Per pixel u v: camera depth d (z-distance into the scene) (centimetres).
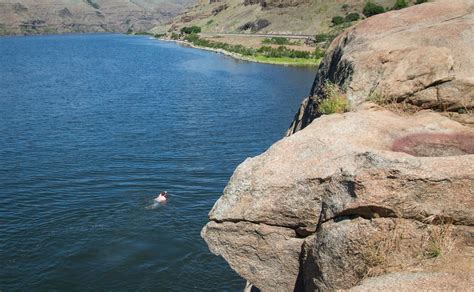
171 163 2923
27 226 2027
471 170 785
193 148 3275
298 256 950
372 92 1309
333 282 826
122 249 1834
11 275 1659
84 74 7912
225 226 979
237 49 12269
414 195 794
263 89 5978
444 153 992
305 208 916
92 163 2908
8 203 2275
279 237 954
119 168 2816
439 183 786
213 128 3862
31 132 3728
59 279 1642
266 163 974
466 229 779
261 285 998
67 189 2469
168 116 4334
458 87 1241
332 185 860
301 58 10188
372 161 823
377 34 1599
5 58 11881
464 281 698
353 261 810
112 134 3659
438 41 1427
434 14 1659
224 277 1667
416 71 1297
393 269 776
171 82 6712
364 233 804
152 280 1645
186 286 1617
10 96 5509
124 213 2164
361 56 1402
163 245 1870
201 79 7038
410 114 1248
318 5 16000
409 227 794
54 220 2086
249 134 3684
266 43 13012
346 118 1130
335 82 1498
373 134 1050
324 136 1016
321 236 859
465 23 1491
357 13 13412
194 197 2375
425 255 777
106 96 5506
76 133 3697
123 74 7838
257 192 948
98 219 2100
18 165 2875
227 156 3100
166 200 2323
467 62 1345
